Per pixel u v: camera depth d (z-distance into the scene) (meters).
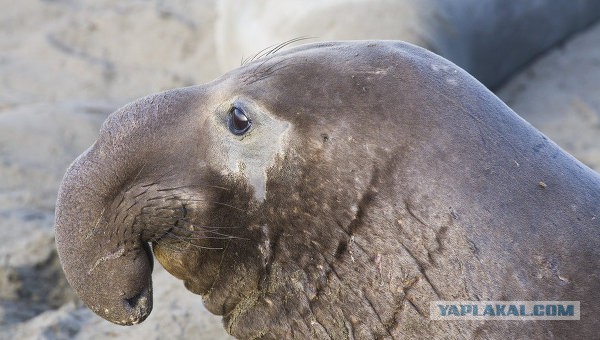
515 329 6.66
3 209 12.52
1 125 14.46
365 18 13.49
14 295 11.13
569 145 14.09
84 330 10.50
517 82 16.20
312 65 7.26
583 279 6.64
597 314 6.58
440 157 6.81
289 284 7.29
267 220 7.26
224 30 15.32
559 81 16.12
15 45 17.78
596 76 16.20
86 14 18.80
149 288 7.86
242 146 7.26
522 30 16.25
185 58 17.25
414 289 6.84
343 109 7.02
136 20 18.44
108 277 7.70
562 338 6.60
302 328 7.32
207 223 7.46
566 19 17.48
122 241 7.63
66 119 14.77
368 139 6.92
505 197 6.75
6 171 13.41
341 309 7.11
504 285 6.67
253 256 7.40
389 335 6.97
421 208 6.79
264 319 7.48
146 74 16.77
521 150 6.90
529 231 6.70
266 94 7.22
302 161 7.07
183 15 18.66
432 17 13.91
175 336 10.20
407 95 6.96
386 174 6.86
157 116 7.58
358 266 6.98
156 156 7.50
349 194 6.95
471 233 6.71
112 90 16.27
